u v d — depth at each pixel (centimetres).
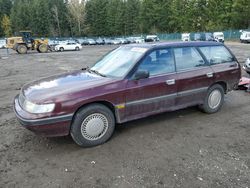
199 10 6756
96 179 343
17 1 9475
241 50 2573
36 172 361
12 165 379
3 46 4734
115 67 483
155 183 331
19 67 1636
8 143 448
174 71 495
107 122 436
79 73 511
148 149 418
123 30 8406
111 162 382
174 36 6969
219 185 325
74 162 385
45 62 1925
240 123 520
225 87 589
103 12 8394
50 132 395
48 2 8531
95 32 8506
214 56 565
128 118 456
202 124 516
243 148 418
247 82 766
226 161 379
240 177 341
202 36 4516
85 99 405
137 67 456
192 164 372
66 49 3634
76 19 8319
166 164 374
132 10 8250
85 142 422
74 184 333
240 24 6134
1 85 1005
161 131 484
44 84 448
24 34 3180
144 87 455
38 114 382
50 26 8219
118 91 432
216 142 439
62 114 393
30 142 451
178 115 565
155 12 7644
